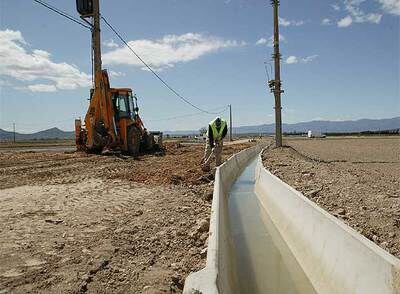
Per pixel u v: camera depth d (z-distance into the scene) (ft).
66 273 20.36
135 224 30.37
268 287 23.63
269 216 41.27
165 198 41.68
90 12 86.99
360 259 18.79
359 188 47.83
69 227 28.78
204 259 23.54
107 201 38.73
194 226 30.63
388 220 31.94
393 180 56.75
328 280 21.54
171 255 24.36
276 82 127.44
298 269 26.35
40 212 33.06
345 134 401.08
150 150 105.29
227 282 19.81
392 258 16.61
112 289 18.97
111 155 88.58
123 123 92.43
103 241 25.72
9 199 38.63
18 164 72.69
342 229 21.71
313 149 148.87
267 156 102.27
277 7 120.78
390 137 300.81
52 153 98.53
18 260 21.93
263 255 29.07
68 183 49.73
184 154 105.91
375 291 16.76
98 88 88.43
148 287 19.19
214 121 60.18
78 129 95.61
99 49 88.22
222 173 52.85
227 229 31.12
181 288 19.89
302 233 28.73
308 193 45.24
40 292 18.22
